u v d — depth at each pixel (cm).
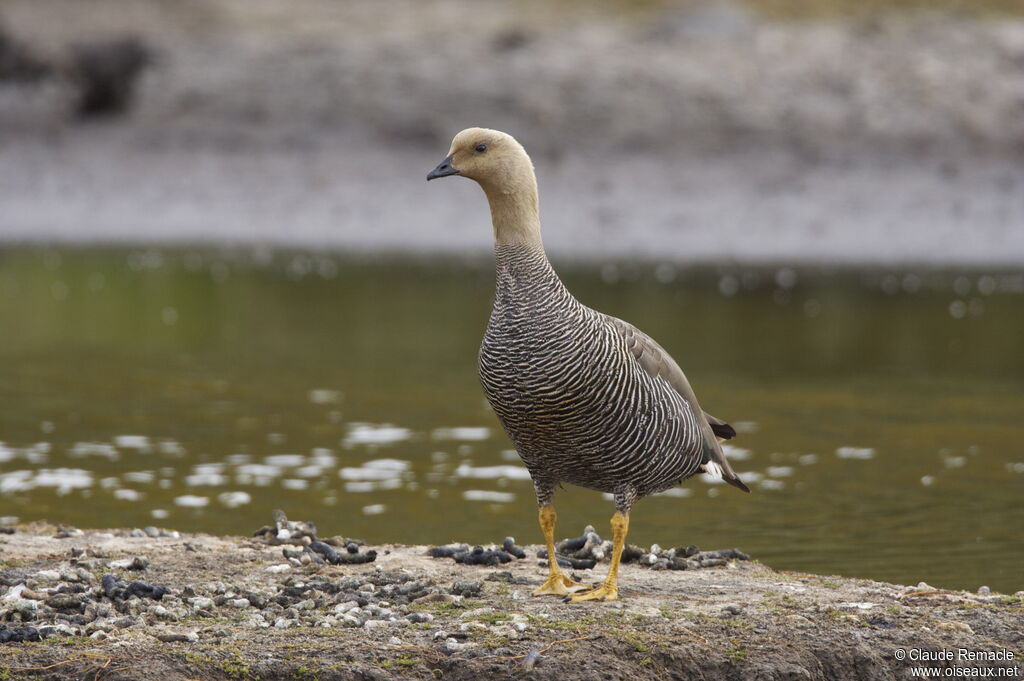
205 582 849
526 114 3378
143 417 1570
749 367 1884
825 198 3062
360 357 1950
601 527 1159
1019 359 1944
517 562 928
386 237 3016
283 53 3659
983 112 3312
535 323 791
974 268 2770
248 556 912
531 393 789
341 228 3061
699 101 3375
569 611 796
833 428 1533
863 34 3666
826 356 1962
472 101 3428
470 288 2567
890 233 2911
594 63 3512
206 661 709
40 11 3897
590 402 785
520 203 816
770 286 2573
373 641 743
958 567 1028
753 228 2948
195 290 2528
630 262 2769
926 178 3123
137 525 1155
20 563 877
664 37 3650
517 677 705
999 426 1542
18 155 3434
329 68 3578
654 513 1205
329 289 2548
